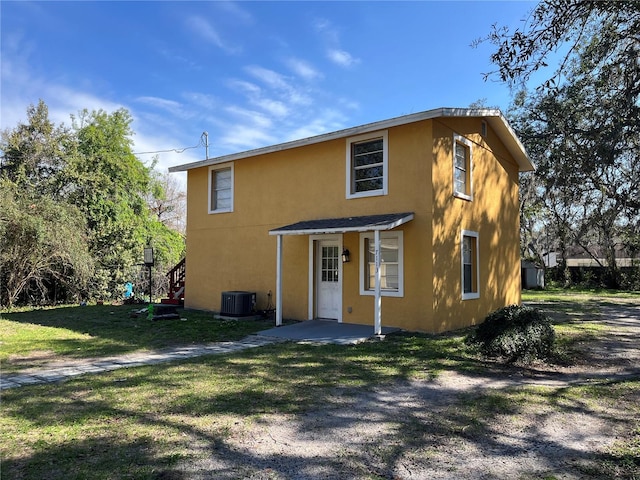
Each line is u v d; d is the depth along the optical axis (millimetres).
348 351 8516
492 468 3756
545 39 7543
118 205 21172
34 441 4137
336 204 12141
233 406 5242
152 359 7902
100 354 8305
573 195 19906
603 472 3693
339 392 5898
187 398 5508
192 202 16031
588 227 25938
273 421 4781
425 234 10492
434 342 9297
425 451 4086
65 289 18141
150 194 35656
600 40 10000
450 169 11242
